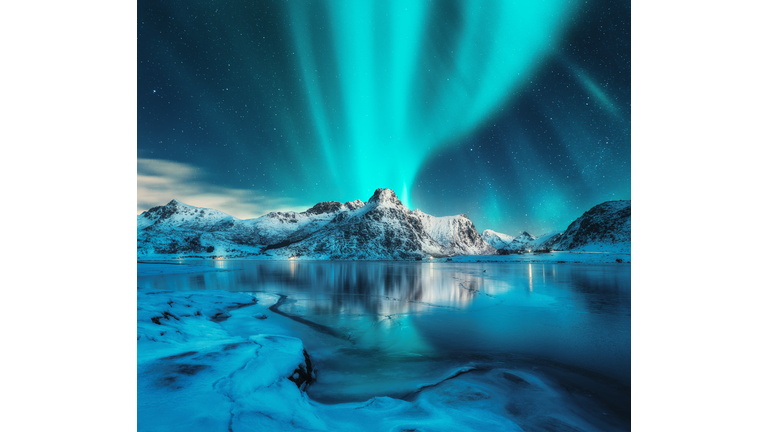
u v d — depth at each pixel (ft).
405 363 23.22
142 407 12.39
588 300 52.39
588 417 15.42
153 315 25.72
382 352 25.76
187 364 16.57
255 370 16.62
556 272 117.60
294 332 31.83
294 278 105.70
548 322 36.27
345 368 22.24
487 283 81.20
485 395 17.56
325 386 19.26
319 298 56.90
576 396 17.70
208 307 39.83
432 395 17.60
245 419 12.23
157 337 21.11
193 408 12.41
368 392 18.37
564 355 24.90
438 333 31.58
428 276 111.96
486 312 42.55
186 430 11.10
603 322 36.24
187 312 32.55
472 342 28.48
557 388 18.72
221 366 16.57
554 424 14.64
